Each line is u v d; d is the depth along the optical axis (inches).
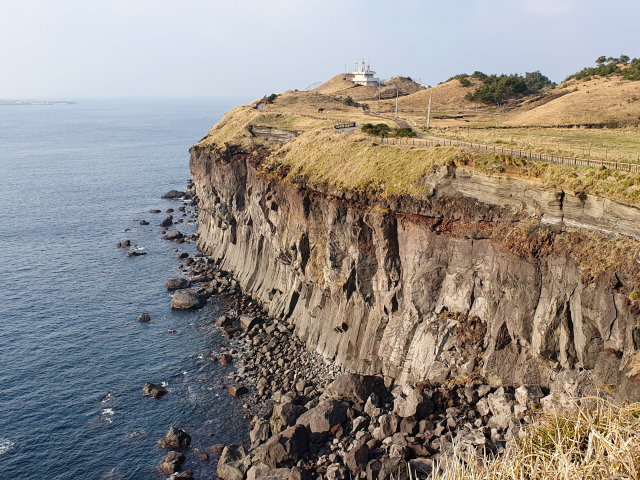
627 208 1566.2
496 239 1930.4
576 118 3646.7
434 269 2101.4
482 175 1975.9
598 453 581.6
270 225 3129.9
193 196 5949.8
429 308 2114.9
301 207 2741.1
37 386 2303.2
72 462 1863.9
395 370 2135.8
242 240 3592.5
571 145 2573.8
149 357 2571.4
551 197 1764.3
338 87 7500.0
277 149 3481.8
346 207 2432.3
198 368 2477.9
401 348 2123.5
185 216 5265.8
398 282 2246.6
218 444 1952.5
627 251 1553.9
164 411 2153.1
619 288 1561.3
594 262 1621.6
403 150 2416.3
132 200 5999.0
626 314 1531.7
